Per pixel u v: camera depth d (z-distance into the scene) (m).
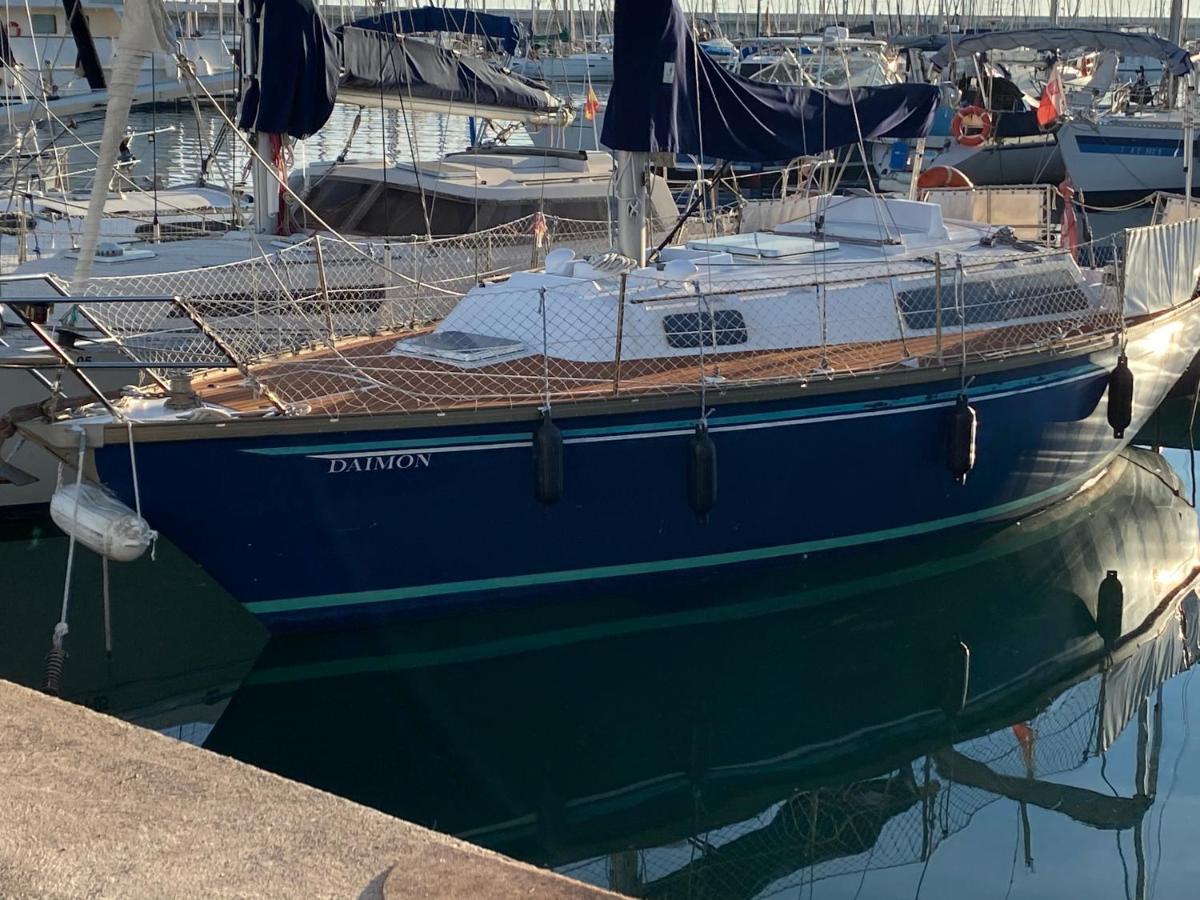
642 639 8.18
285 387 7.66
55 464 9.30
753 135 8.66
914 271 9.00
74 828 3.02
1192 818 6.41
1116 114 23.89
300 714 7.55
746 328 8.49
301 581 7.34
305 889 2.80
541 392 7.51
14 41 22.30
